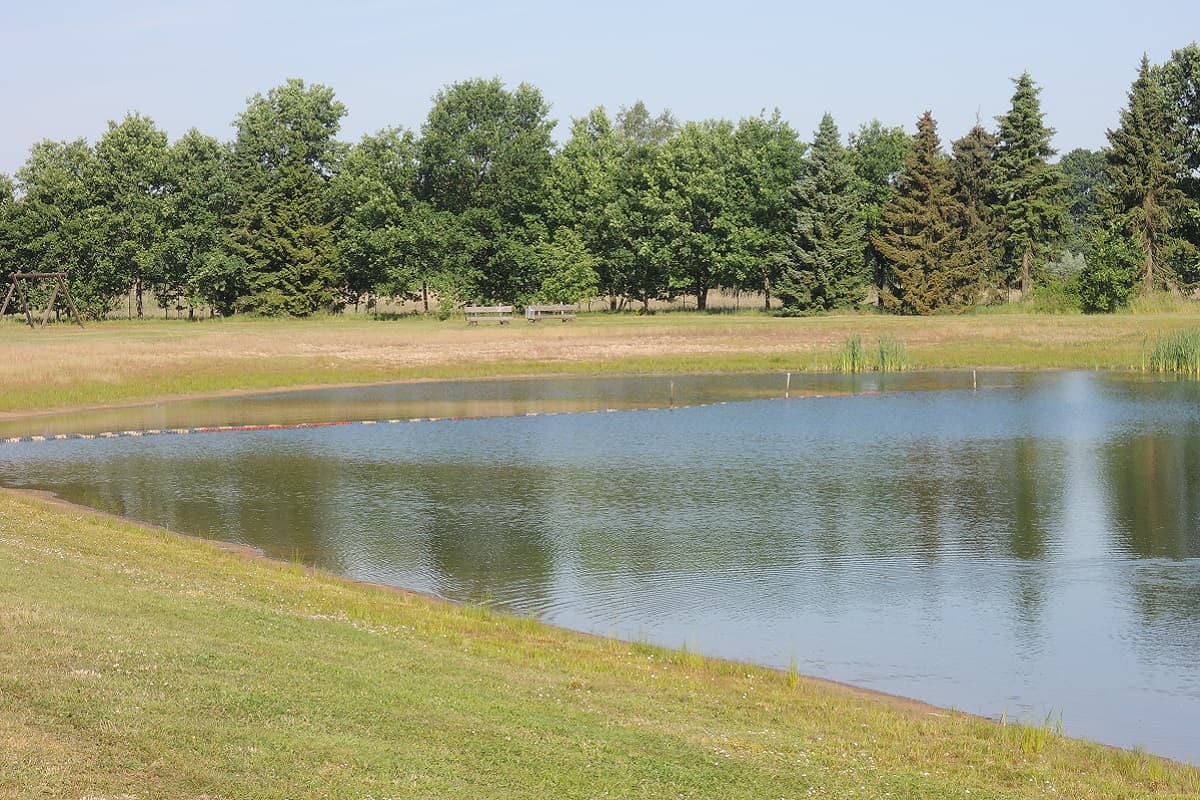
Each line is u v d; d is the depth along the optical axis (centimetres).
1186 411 5059
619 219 10769
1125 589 2312
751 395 5784
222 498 3169
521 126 10950
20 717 1073
